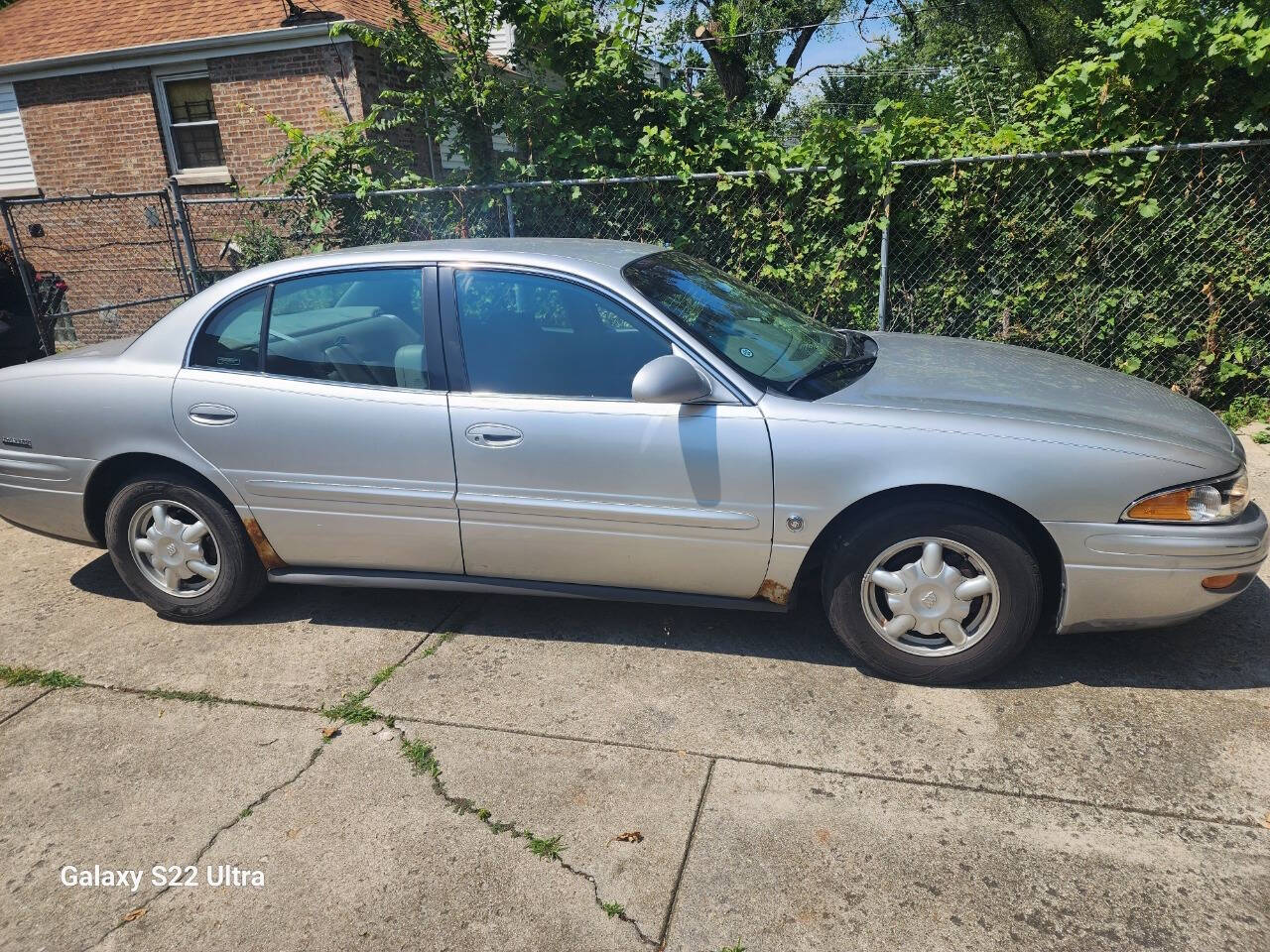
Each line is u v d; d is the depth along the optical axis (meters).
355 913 2.36
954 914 2.27
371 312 3.56
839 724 3.06
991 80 9.41
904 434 3.03
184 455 3.70
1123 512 2.92
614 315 3.32
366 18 11.38
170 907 2.41
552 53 7.37
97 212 12.83
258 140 11.81
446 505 3.48
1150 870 2.38
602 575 3.47
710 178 6.66
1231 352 6.06
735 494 3.17
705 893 2.37
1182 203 5.86
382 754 3.01
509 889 2.41
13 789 2.92
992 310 6.45
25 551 4.99
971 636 3.16
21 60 12.60
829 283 6.65
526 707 3.24
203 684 3.49
